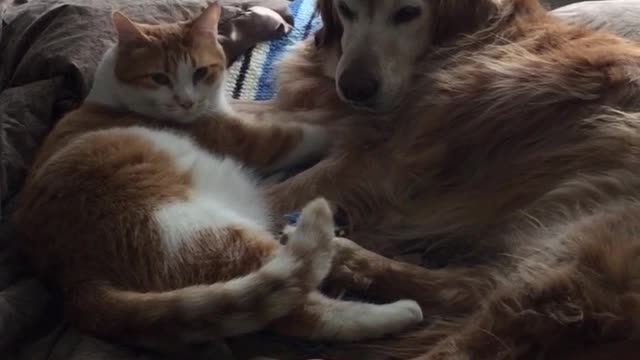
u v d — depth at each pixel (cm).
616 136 63
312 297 59
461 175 71
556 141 67
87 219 60
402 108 79
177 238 59
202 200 63
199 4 96
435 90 75
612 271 53
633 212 56
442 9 79
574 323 52
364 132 78
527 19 77
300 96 88
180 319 53
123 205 60
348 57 79
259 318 54
